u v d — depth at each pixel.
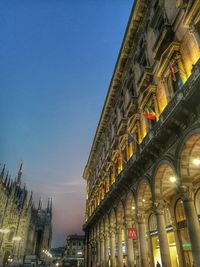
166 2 19.25
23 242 90.81
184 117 13.48
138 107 24.34
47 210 166.62
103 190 38.53
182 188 13.66
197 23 14.34
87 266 48.84
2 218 74.62
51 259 160.38
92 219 42.88
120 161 29.83
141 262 19.20
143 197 21.06
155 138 16.17
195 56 14.79
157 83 20.08
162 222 16.58
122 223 26.75
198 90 11.93
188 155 14.08
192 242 12.45
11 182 92.38
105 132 42.25
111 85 34.50
